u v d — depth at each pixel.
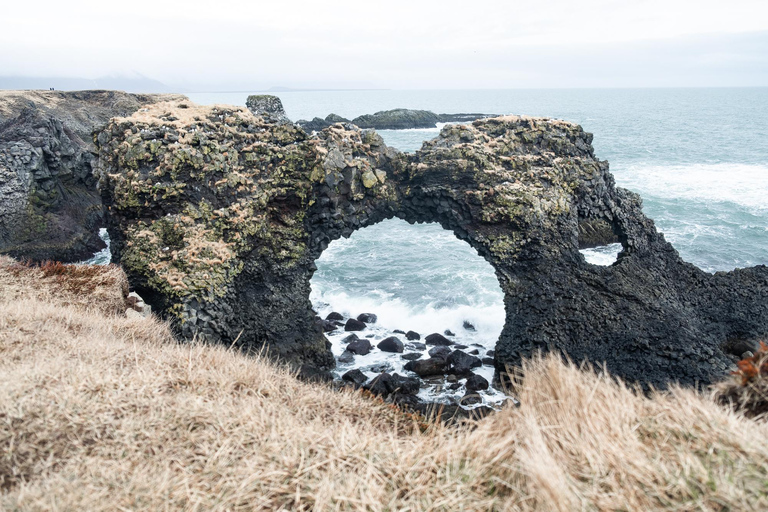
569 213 36.62
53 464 7.29
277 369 13.15
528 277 34.47
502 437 7.46
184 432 8.13
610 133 148.50
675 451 6.59
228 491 6.77
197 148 30.45
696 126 170.62
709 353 28.77
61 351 11.99
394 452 7.53
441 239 57.78
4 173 47.03
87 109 91.00
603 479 6.19
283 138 34.50
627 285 33.56
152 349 13.27
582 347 30.20
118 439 7.81
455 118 190.00
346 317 40.66
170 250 29.52
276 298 32.44
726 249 52.62
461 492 6.56
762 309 33.81
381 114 160.00
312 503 6.59
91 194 59.22
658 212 64.06
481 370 32.06
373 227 62.94
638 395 8.35
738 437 6.50
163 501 6.54
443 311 40.53
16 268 24.33
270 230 32.84
